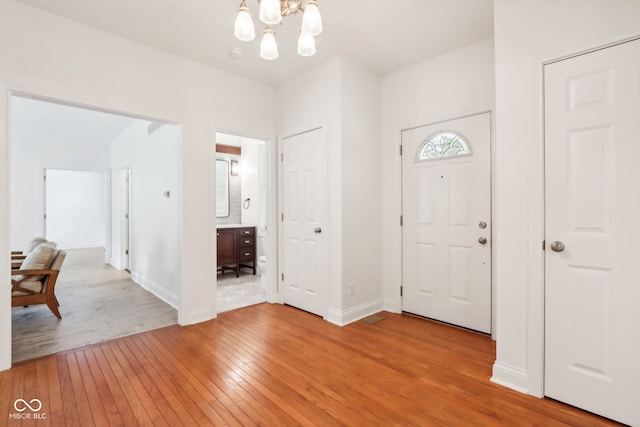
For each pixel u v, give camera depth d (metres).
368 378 2.05
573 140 1.74
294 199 3.49
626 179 1.59
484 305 2.73
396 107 3.29
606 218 1.65
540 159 1.83
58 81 2.31
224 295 4.03
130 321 3.12
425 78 3.06
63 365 2.22
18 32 2.16
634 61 1.56
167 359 2.31
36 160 5.70
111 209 6.46
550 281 1.82
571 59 1.73
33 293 3.06
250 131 3.44
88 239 9.08
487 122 2.69
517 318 1.92
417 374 2.10
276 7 1.49
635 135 1.56
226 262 4.99
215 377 2.06
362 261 3.20
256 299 3.85
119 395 1.86
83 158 6.21
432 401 1.80
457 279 2.90
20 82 2.16
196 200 3.04
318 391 1.91
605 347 1.65
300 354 2.39
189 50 2.83
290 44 2.72
